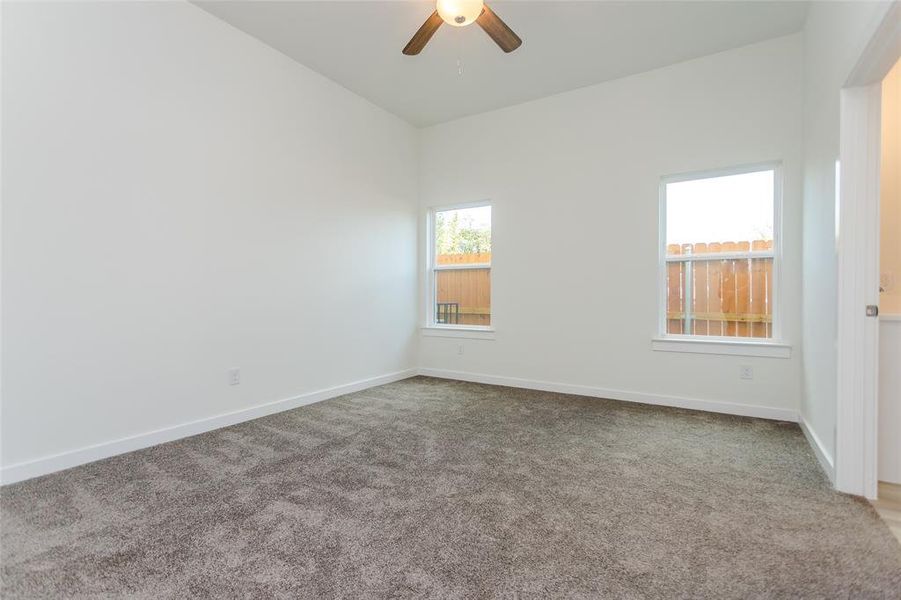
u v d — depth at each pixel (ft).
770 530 5.41
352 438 8.99
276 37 10.43
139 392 8.40
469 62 11.46
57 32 7.26
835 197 6.79
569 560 4.79
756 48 10.53
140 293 8.41
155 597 4.19
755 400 10.54
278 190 11.10
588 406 11.57
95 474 7.13
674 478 6.99
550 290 13.46
